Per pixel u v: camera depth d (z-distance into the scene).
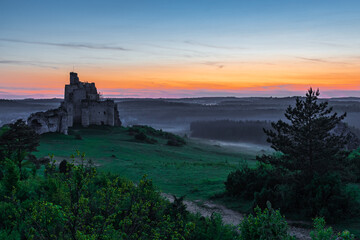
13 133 32.84
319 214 20.88
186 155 86.00
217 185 33.91
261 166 31.05
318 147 24.23
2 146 31.84
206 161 77.56
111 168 48.44
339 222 20.34
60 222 8.95
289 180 24.95
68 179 9.68
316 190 22.33
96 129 110.31
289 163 25.39
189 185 35.28
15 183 19.77
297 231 19.73
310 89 25.06
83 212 9.19
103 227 9.29
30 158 41.81
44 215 8.89
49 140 80.00
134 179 38.38
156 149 87.69
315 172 23.84
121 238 9.52
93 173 9.95
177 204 16.45
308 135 24.05
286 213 22.75
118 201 10.37
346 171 29.27
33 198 19.45
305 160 24.88
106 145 79.94
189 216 16.34
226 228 15.38
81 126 111.75
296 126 25.25
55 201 16.06
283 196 23.17
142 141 102.81
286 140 25.45
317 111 24.44
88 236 8.38
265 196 23.67
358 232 18.53
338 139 24.55
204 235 14.66
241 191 28.28
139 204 10.36
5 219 14.12
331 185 22.38
